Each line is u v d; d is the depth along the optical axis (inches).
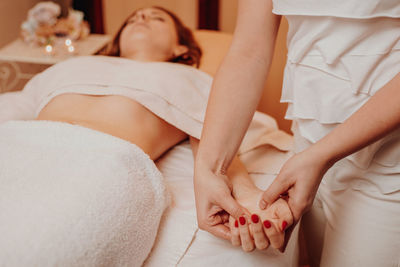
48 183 27.6
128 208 28.2
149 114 41.7
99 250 25.4
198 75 47.1
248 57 29.5
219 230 26.7
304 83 29.7
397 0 23.4
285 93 33.0
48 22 80.0
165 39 62.1
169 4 101.6
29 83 51.4
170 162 43.0
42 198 26.1
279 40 73.0
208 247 31.5
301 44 28.6
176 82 42.6
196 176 27.4
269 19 29.4
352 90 26.8
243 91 28.9
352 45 25.9
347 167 29.4
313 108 30.1
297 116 31.1
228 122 28.5
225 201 25.5
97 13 105.5
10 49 77.2
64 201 26.0
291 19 28.4
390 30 24.7
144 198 30.1
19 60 73.7
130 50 62.0
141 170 32.0
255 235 23.8
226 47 69.2
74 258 24.1
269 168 41.6
